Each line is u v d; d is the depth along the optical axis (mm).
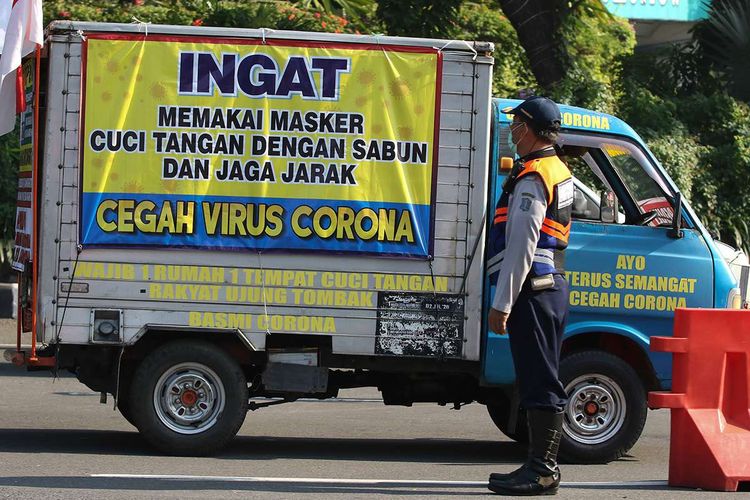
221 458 9625
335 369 10203
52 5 22359
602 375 9781
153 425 9523
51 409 12664
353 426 12164
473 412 13445
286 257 9453
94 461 9281
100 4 23000
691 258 9883
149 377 9492
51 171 9398
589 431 9820
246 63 9430
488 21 24844
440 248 9492
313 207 9445
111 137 9406
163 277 9430
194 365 9539
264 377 9633
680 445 8477
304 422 12367
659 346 8492
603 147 10039
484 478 8953
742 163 21953
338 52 9453
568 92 21391
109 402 13297
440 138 9484
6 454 9586
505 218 8133
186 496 7836
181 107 9406
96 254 9422
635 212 10000
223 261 9430
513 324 7953
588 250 9758
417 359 9680
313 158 9445
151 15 22297
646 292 9820
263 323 9445
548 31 21703
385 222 9453
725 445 8375
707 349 8477
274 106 9438
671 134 21969
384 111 9453
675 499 8023
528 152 7980
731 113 23094
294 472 9023
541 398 7914
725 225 21969
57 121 9406
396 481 8641
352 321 9461
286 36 9445
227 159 9430
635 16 32875
